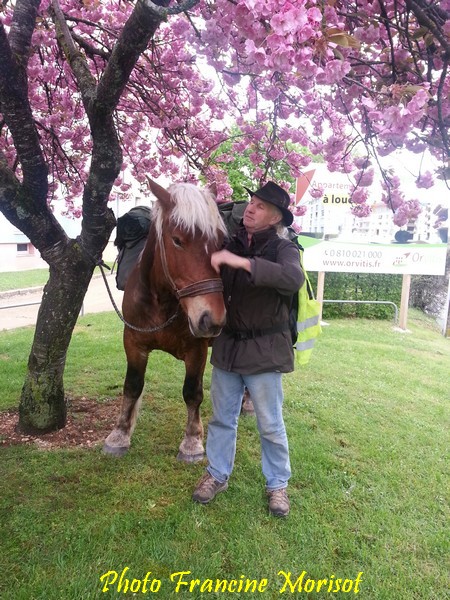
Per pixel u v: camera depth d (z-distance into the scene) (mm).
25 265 15453
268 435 2547
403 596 2131
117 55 2201
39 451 3102
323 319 9164
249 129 4363
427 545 2480
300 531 2473
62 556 2188
